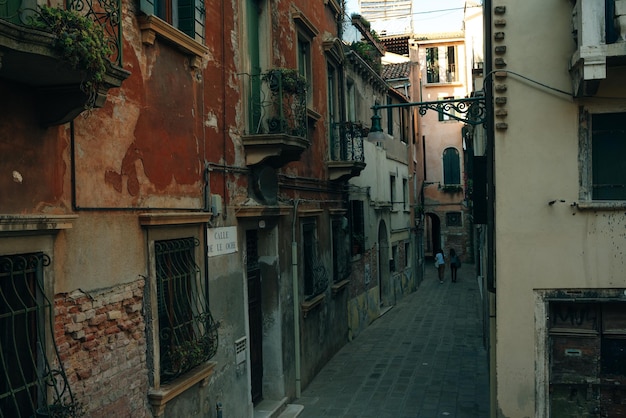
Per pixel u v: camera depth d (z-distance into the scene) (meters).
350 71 17.16
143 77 6.32
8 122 4.49
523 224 7.67
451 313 20.06
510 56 7.71
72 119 4.86
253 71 9.73
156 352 6.28
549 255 7.61
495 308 8.41
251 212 8.95
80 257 5.22
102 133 5.60
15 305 4.65
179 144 7.07
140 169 6.21
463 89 35.19
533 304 7.64
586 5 6.79
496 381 8.09
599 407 7.58
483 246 15.16
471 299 23.11
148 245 6.24
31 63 4.18
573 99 7.56
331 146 14.42
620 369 7.55
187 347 6.78
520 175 7.68
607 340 7.59
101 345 5.46
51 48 4.08
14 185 4.52
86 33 4.32
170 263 6.86
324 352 13.27
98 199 5.50
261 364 10.26
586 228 7.54
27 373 4.73
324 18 14.30
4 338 4.59
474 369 12.77
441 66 35.69
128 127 6.01
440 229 35.34
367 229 18.42
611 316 7.59
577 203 7.51
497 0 7.73
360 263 17.50
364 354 14.35
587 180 7.55
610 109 7.48
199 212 7.48
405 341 15.77
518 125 7.70
